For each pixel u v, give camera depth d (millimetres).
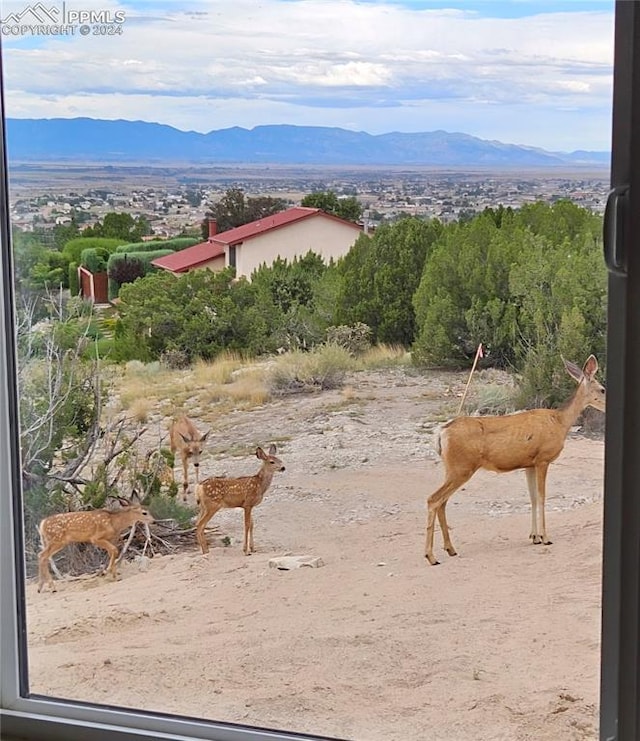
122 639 1919
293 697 1849
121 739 1747
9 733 1801
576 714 1727
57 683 1927
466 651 1784
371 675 1821
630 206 1354
